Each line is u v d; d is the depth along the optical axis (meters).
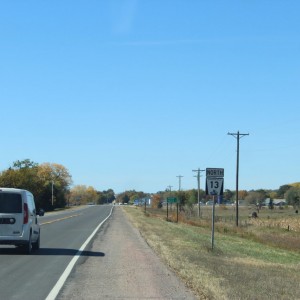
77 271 15.88
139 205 170.00
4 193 20.62
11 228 20.42
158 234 33.88
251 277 15.09
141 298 11.50
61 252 21.84
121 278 14.46
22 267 16.78
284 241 42.34
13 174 110.12
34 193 115.31
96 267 16.88
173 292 12.27
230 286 12.75
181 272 15.29
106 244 26.12
